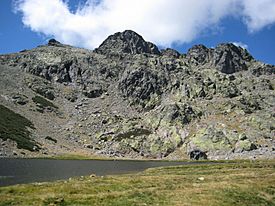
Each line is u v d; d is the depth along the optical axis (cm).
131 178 5569
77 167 10431
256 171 6838
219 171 7350
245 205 3812
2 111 18762
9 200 3566
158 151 19312
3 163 10269
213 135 19750
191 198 3894
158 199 3819
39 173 7931
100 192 4316
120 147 19450
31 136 17125
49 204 3459
